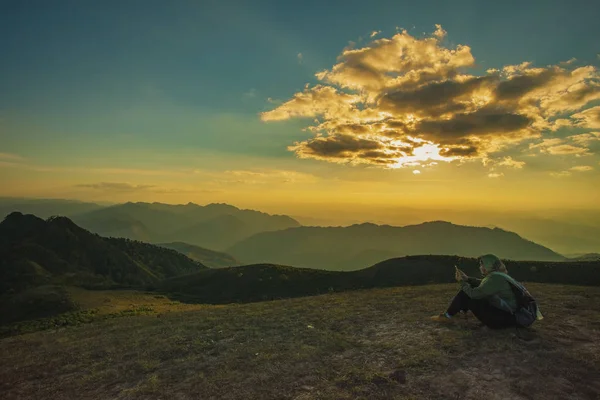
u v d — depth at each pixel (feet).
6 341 49.37
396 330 29.37
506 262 129.59
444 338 24.98
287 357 24.52
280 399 18.29
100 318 140.97
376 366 21.63
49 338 45.91
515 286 24.52
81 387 23.88
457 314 30.91
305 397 18.19
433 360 21.35
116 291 239.91
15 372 29.25
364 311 39.81
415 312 36.14
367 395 17.75
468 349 22.47
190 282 258.37
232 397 18.99
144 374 24.77
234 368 23.57
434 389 17.95
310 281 209.26
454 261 154.92
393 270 165.89
